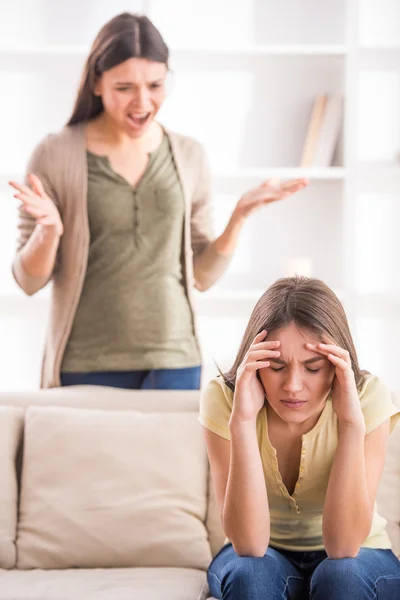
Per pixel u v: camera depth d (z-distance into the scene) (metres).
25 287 3.13
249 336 1.94
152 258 3.10
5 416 2.46
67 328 3.11
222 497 1.97
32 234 3.07
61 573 2.27
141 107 3.07
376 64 4.68
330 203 4.73
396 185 4.71
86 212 3.08
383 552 1.95
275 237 4.75
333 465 1.87
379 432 1.95
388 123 4.72
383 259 4.75
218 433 1.98
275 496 2.00
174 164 3.19
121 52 3.04
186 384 3.15
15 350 4.78
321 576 1.77
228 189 4.71
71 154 3.11
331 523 1.85
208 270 3.25
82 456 2.38
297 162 4.71
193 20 4.72
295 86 4.71
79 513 2.33
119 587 2.12
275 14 4.71
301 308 1.85
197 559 2.31
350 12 4.41
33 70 4.72
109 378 3.09
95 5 4.70
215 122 4.73
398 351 4.69
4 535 2.36
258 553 1.87
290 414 1.86
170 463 2.37
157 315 3.09
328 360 1.84
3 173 4.46
